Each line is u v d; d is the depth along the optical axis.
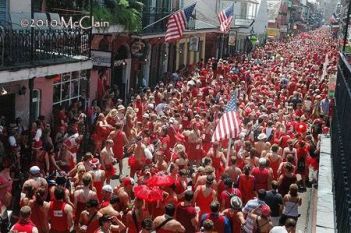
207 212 10.42
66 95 20.95
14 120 17.17
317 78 32.22
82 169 11.12
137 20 25.22
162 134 15.58
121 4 23.55
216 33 50.00
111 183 15.27
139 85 30.78
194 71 33.50
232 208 9.57
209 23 45.00
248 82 30.98
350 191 7.12
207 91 24.53
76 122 17.05
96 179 11.61
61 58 15.45
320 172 11.36
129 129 17.39
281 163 12.78
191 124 16.91
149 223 8.72
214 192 10.43
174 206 9.34
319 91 24.52
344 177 7.82
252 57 51.34
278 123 16.73
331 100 19.05
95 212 9.05
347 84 10.61
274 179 13.02
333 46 72.31
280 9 100.94
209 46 50.66
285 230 8.52
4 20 15.09
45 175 13.05
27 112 17.77
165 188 10.54
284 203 10.71
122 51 27.41
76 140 14.52
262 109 19.44
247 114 19.47
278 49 63.97
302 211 13.64
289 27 121.81
